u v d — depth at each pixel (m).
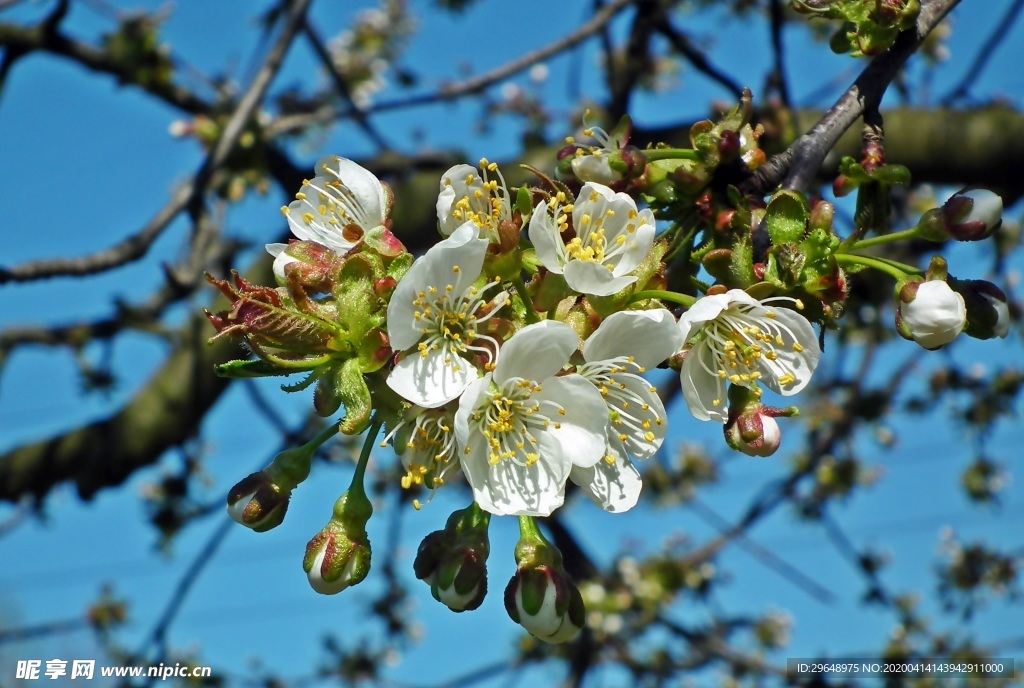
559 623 0.34
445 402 0.33
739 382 0.35
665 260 0.36
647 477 0.91
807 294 0.35
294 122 0.64
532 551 0.34
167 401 0.67
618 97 0.62
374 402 0.34
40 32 0.66
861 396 0.80
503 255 0.34
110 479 0.69
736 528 0.77
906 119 0.57
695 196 0.38
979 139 0.56
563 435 0.34
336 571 0.34
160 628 0.68
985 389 0.83
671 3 0.75
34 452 0.69
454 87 0.62
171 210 0.55
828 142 0.38
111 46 0.68
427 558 0.35
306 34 0.66
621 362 0.34
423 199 0.65
